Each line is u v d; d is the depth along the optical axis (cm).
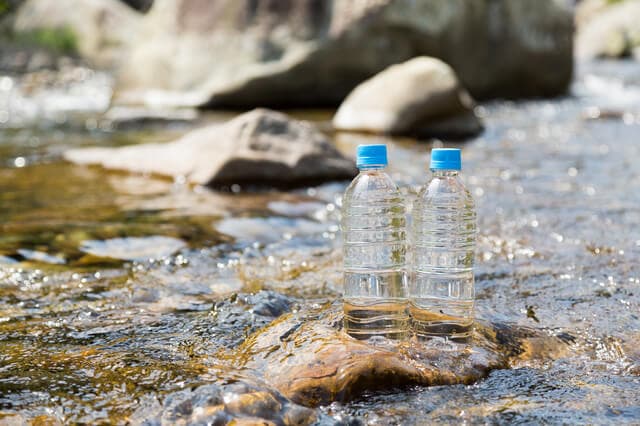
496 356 134
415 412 122
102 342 139
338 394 124
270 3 552
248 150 254
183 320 147
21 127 430
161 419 119
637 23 973
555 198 225
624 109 471
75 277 166
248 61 545
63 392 125
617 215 206
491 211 213
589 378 130
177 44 582
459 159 134
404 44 544
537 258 177
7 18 846
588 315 149
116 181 263
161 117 446
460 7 553
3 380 128
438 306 138
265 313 148
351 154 312
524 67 589
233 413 119
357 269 138
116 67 784
